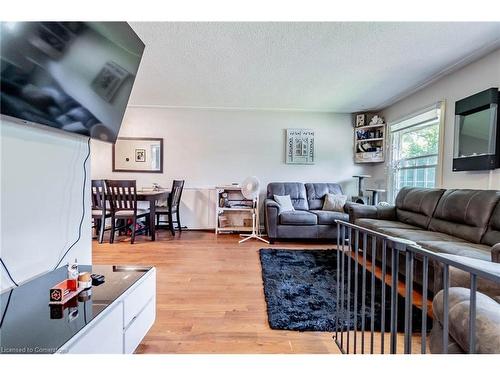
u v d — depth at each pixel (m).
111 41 1.61
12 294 1.25
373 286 1.33
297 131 5.21
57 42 1.25
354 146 5.27
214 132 5.17
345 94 4.16
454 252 1.99
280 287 2.45
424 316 0.96
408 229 2.97
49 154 1.54
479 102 2.72
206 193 5.19
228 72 3.34
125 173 5.10
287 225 4.18
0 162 1.25
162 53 2.83
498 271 0.69
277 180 5.25
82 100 1.50
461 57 2.87
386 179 4.84
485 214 2.30
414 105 4.06
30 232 1.42
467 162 2.88
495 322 0.81
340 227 1.81
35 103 1.22
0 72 1.04
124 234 4.62
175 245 3.94
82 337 0.99
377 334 1.77
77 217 1.79
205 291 2.38
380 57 2.88
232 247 3.88
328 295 2.30
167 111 5.10
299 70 3.25
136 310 1.43
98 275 1.51
